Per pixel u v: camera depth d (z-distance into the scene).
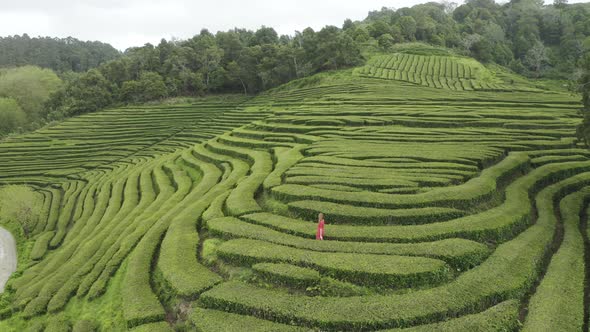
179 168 47.12
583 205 25.53
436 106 58.53
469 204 23.69
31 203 47.28
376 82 81.88
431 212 21.86
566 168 30.64
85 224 39.22
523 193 25.95
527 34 136.88
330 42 98.12
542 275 17.62
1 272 34.69
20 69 135.75
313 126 51.69
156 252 23.72
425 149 35.41
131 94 100.31
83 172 61.81
